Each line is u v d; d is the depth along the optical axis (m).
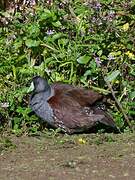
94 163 10.91
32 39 13.85
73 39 13.99
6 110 13.13
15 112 13.24
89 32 13.98
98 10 14.16
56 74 13.79
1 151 11.66
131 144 12.11
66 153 11.51
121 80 13.67
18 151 11.67
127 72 13.79
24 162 11.02
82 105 12.62
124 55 13.86
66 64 13.70
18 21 14.38
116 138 12.52
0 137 12.55
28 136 12.72
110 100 13.43
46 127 13.16
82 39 13.90
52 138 12.54
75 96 12.70
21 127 13.09
